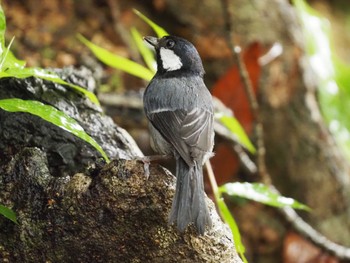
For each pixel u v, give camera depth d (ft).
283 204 27.35
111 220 23.26
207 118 26.48
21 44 42.57
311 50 46.39
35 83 28.35
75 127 23.02
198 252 23.34
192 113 26.25
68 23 44.75
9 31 42.83
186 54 29.12
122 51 45.01
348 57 57.67
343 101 46.39
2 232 23.93
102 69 43.11
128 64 31.35
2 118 27.12
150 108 27.04
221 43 45.55
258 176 40.57
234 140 40.24
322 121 45.52
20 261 24.06
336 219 44.55
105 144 28.32
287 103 44.93
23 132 27.07
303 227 40.27
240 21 45.96
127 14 46.75
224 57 45.24
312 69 46.14
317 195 44.62
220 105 38.27
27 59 41.96
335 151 45.39
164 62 29.30
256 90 41.09
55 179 23.93
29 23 43.68
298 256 40.63
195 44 45.83
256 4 46.50
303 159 44.75
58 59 42.80
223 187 27.35
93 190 23.17
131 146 29.14
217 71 45.06
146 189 23.07
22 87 28.07
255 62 39.75
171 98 26.78
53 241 23.71
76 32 44.60
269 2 46.88
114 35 45.55
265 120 44.50
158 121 26.40
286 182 44.88
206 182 38.22
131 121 39.99
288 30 46.32
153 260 23.68
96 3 46.26
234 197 43.04
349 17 61.05
